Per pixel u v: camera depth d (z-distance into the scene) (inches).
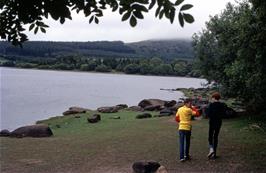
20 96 2640.3
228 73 853.8
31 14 176.6
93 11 185.6
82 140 808.9
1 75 5595.5
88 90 3481.8
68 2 176.9
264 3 551.8
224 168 526.3
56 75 6717.5
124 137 825.5
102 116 1318.9
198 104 1451.8
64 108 1957.4
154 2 149.5
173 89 3870.6
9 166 565.0
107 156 631.8
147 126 1004.6
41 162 593.3
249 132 805.9
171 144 723.4
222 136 768.9
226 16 1063.0
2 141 804.6
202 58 1130.7
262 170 512.7
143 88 4020.7
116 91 3449.8
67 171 536.4
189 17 149.0
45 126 912.3
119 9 157.6
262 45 585.0
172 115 1272.1
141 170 501.0
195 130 888.3
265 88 651.5
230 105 1411.2
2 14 183.2
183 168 531.2
